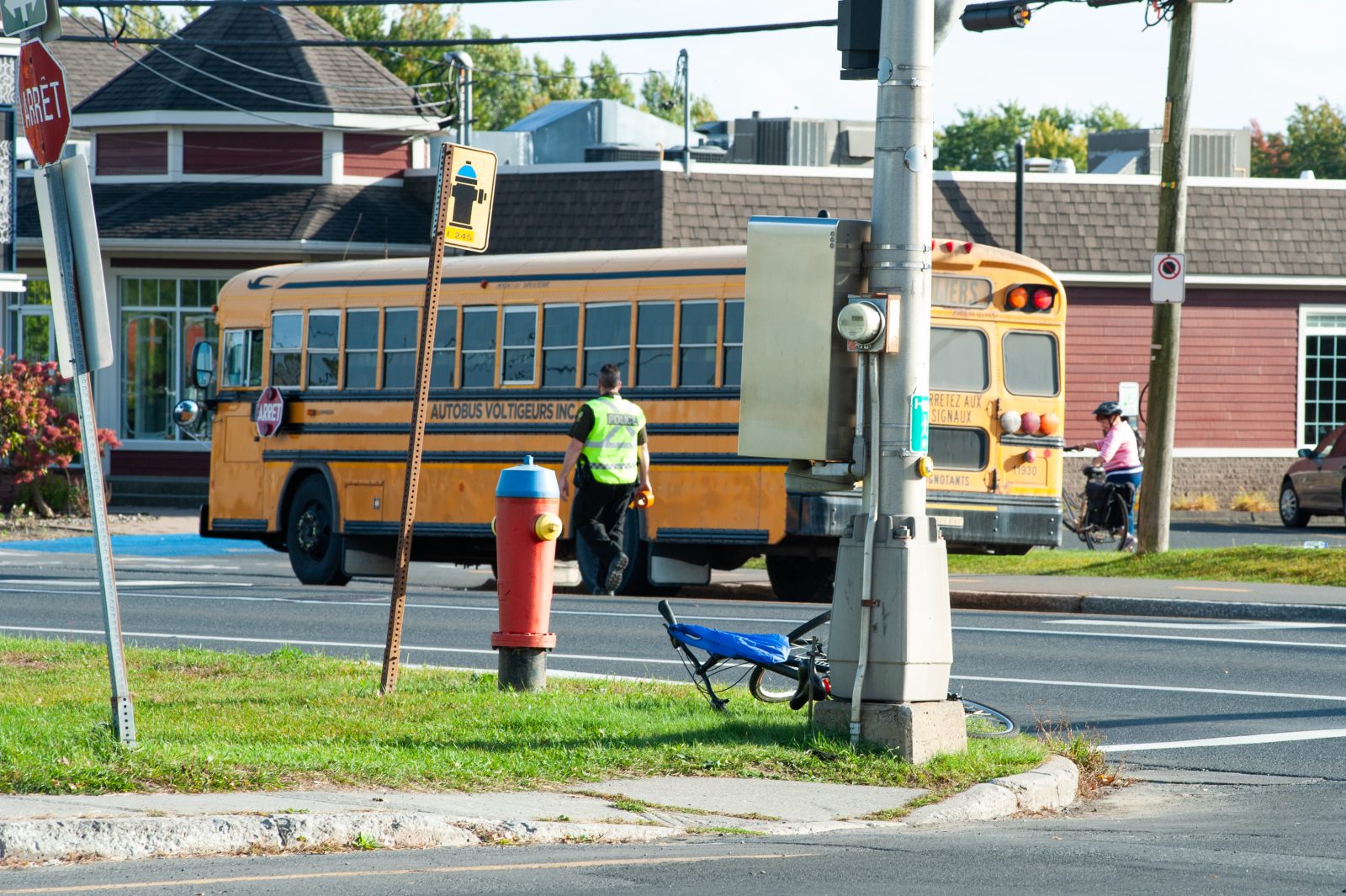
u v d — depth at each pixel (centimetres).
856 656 2414
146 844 1830
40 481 8200
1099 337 8944
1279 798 2370
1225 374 9075
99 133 9056
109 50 11525
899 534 2405
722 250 4859
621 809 2094
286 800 2003
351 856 1864
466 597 4919
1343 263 9056
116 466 8919
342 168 8906
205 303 8869
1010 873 1830
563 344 5072
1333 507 7794
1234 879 1809
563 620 4200
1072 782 2370
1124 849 1975
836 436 2430
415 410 2841
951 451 4819
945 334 4822
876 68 2477
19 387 8050
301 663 3148
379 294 5447
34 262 9125
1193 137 10600
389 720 2586
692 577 5003
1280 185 9075
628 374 4959
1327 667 3584
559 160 11700
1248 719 2983
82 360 2150
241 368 5812
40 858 1781
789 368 2434
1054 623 4403
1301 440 9162
